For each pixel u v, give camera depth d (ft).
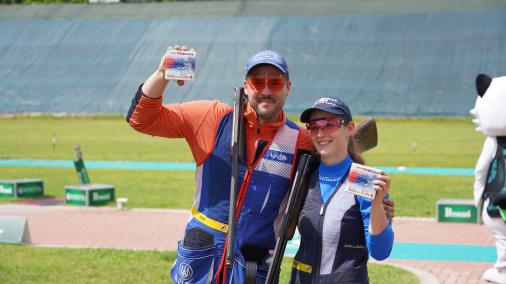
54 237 39.50
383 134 107.24
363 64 146.82
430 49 146.92
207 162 16.83
